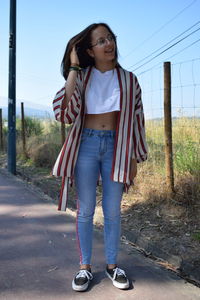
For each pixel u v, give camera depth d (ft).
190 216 14.44
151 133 23.59
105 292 9.81
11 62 30.42
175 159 17.74
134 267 11.43
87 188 9.77
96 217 16.31
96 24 9.29
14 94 29.94
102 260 11.89
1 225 15.72
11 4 29.81
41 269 11.24
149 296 9.62
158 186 16.71
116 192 9.82
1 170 31.55
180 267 11.30
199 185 15.37
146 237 13.42
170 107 15.38
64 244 13.41
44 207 18.94
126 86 9.32
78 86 9.29
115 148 9.45
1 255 12.34
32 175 27.61
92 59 9.77
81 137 9.57
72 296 9.62
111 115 9.49
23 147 34.94
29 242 13.61
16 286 10.16
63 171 9.49
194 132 21.57
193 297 9.61
